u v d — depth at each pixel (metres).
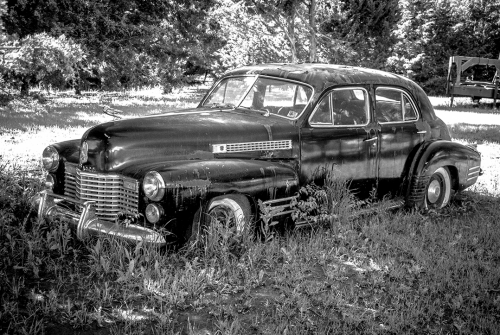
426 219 6.59
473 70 39.69
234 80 6.48
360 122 6.31
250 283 4.54
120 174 5.00
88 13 25.64
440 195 7.20
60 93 25.83
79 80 25.44
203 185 4.75
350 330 3.92
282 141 5.68
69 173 5.63
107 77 27.22
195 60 32.66
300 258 5.11
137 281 4.41
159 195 4.60
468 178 7.30
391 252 5.54
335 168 6.09
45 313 3.84
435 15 41.03
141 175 4.83
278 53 34.75
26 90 20.45
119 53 27.12
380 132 6.43
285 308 4.14
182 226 4.73
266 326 3.86
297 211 5.48
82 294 4.21
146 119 5.43
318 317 4.11
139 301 4.14
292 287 4.58
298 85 6.00
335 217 5.84
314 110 5.89
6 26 22.42
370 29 31.47
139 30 27.23
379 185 6.55
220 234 4.94
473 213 7.20
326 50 32.06
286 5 25.91
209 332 3.75
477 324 4.09
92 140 5.11
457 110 24.86
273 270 4.91
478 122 19.08
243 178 5.01
